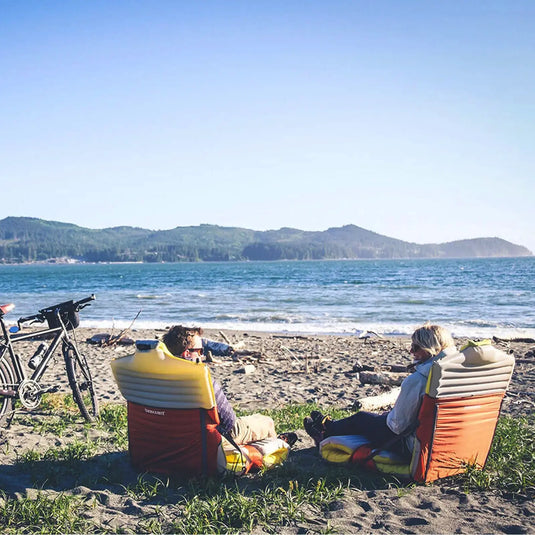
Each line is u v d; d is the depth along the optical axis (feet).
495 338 57.88
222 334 53.57
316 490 13.82
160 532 11.84
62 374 33.68
